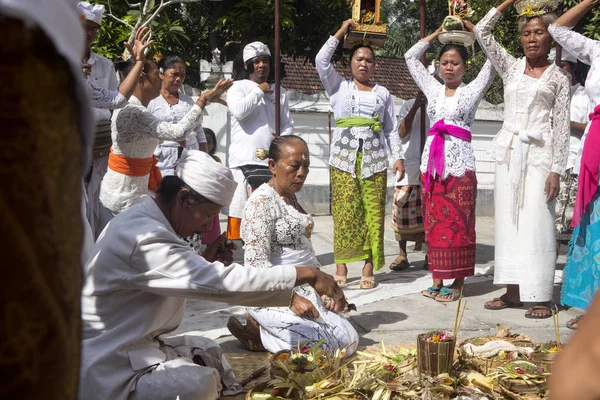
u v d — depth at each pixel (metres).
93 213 4.40
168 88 5.91
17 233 0.87
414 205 6.41
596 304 0.88
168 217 2.75
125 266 2.61
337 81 5.64
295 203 4.03
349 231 5.52
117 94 4.05
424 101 6.35
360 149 5.50
